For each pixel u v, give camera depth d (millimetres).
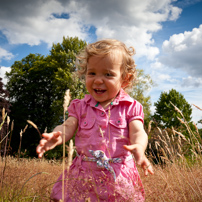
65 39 23828
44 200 1719
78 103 1999
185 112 21703
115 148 1710
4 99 18547
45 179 2473
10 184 1803
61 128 1845
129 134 1802
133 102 1897
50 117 24125
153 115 22828
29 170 2957
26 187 2102
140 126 1789
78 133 1877
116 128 1773
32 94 25453
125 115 1845
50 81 25219
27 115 24281
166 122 21250
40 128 23750
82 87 19062
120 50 1886
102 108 1840
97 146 1722
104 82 1790
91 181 1558
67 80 19531
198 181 2041
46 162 4891
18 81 26438
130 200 1487
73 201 1499
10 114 23781
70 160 1103
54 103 21344
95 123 1801
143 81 20891
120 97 1920
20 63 28734
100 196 1529
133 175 1711
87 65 1866
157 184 2008
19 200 1668
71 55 22016
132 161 1782
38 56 29438
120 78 1888
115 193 1522
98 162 1624
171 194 1802
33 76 25938
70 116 1989
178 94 23062
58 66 22719
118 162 1678
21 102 25859
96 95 1829
